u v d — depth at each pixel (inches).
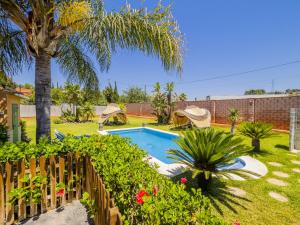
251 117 550.9
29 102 1069.1
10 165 108.3
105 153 114.9
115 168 85.1
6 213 107.7
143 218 59.6
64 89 856.3
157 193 66.9
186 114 538.3
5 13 152.5
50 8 152.3
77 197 131.4
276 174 193.8
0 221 107.0
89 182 119.9
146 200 60.5
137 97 1678.2
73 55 224.1
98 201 89.1
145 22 153.8
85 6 149.2
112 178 81.7
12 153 109.0
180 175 185.0
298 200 141.9
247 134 286.0
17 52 194.1
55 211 120.3
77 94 825.5
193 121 524.7
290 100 458.9
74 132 524.4
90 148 130.9
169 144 466.0
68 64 229.8
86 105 832.3
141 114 1119.0
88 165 123.7
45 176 118.5
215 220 55.1
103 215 75.7
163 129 585.9
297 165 222.4
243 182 172.1
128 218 68.7
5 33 165.9
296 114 297.3
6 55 185.9
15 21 158.1
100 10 153.2
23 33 185.6
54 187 122.2
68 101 868.6
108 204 66.4
